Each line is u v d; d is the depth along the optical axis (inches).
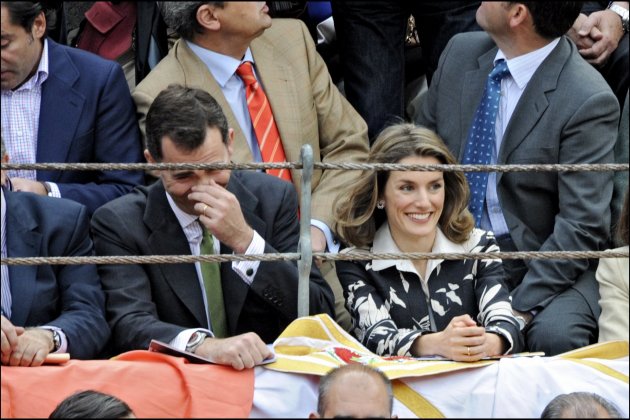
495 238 739.4
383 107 859.4
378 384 541.3
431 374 580.4
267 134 769.6
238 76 772.0
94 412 528.1
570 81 735.1
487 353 622.2
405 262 670.5
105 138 743.7
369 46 859.4
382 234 680.4
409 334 630.5
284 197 686.5
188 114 630.5
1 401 546.6
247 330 662.5
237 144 759.7
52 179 726.5
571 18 730.2
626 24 846.5
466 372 587.5
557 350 682.2
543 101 734.5
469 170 599.5
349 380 539.8
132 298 640.4
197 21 750.5
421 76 918.4
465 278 673.6
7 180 664.4
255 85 772.0
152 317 636.1
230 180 679.7
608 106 727.1
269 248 641.0
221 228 631.2
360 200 679.7
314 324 603.8
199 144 629.6
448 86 779.4
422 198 663.8
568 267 701.9
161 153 635.5
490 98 754.2
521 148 735.1
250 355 573.0
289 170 772.0
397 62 865.5
